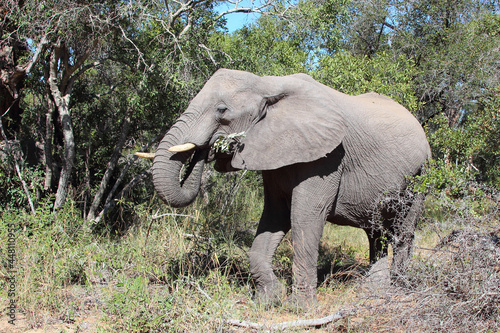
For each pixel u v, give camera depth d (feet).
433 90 38.34
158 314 13.58
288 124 15.98
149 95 23.65
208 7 24.86
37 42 22.62
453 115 40.14
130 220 24.76
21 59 23.53
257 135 15.98
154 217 19.06
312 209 16.30
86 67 24.36
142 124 26.32
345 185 17.34
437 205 16.35
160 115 25.44
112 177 27.20
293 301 16.16
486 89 36.01
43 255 16.62
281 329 13.46
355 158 17.12
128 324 13.09
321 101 16.30
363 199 17.52
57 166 25.64
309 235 16.26
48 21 21.56
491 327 12.62
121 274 16.76
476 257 13.41
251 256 17.25
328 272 21.12
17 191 22.41
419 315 12.69
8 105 24.50
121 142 24.26
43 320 14.25
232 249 21.39
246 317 14.99
